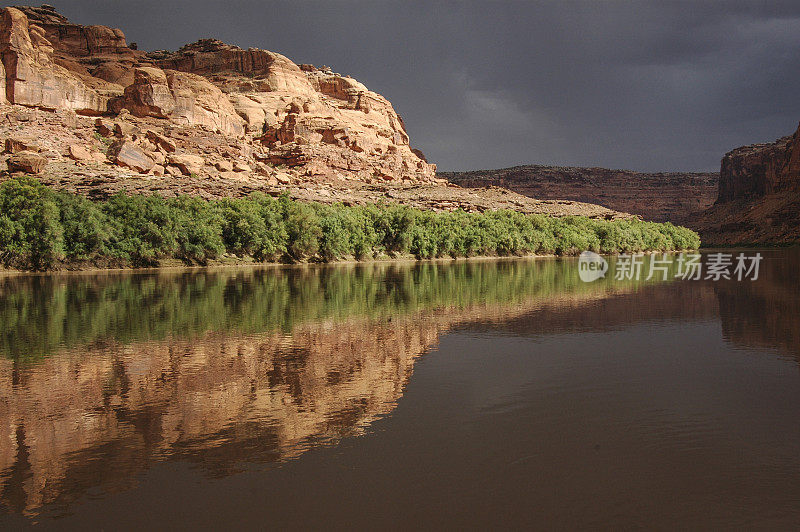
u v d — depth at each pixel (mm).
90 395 10125
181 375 11625
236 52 153500
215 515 5547
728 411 9008
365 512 5578
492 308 23125
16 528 5324
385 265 61188
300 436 7879
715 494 6000
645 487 6176
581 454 7145
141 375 11633
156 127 96312
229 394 10148
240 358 13289
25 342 15258
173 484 6301
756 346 14977
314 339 15859
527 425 8297
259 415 8875
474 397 9891
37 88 92250
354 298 26562
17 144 70312
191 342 15320
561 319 20047
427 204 100250
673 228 127938
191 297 26750
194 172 83875
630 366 12461
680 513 5574
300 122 124125
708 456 7082
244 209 60438
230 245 60094
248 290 30453
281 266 58000
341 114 147125
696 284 37469
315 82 167250
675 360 13078
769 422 8469
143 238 52875
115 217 52938
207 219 57281
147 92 100875
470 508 5668
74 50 143875
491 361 12977
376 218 74750
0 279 38531
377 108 167375
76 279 38625
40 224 46188
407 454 7148
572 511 5598
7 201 46469
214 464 6875
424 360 13109
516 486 6188
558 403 9492
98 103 101875
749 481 6336
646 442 7598
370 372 11883
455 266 59000
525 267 57031
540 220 93062
